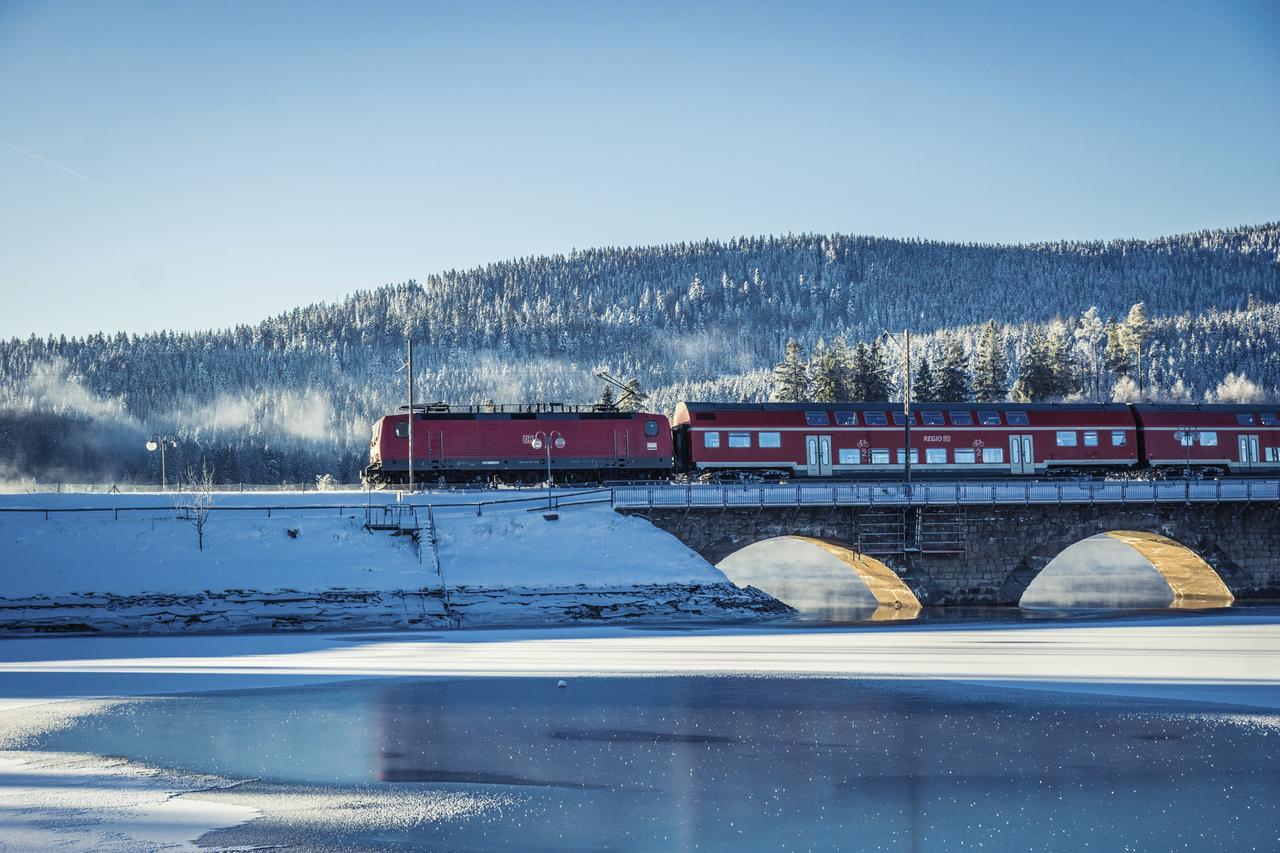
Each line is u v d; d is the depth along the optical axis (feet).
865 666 137.08
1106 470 261.65
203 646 157.38
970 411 257.34
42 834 70.54
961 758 89.81
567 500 214.28
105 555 190.80
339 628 177.58
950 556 214.07
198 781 83.25
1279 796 79.30
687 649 154.10
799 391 440.86
